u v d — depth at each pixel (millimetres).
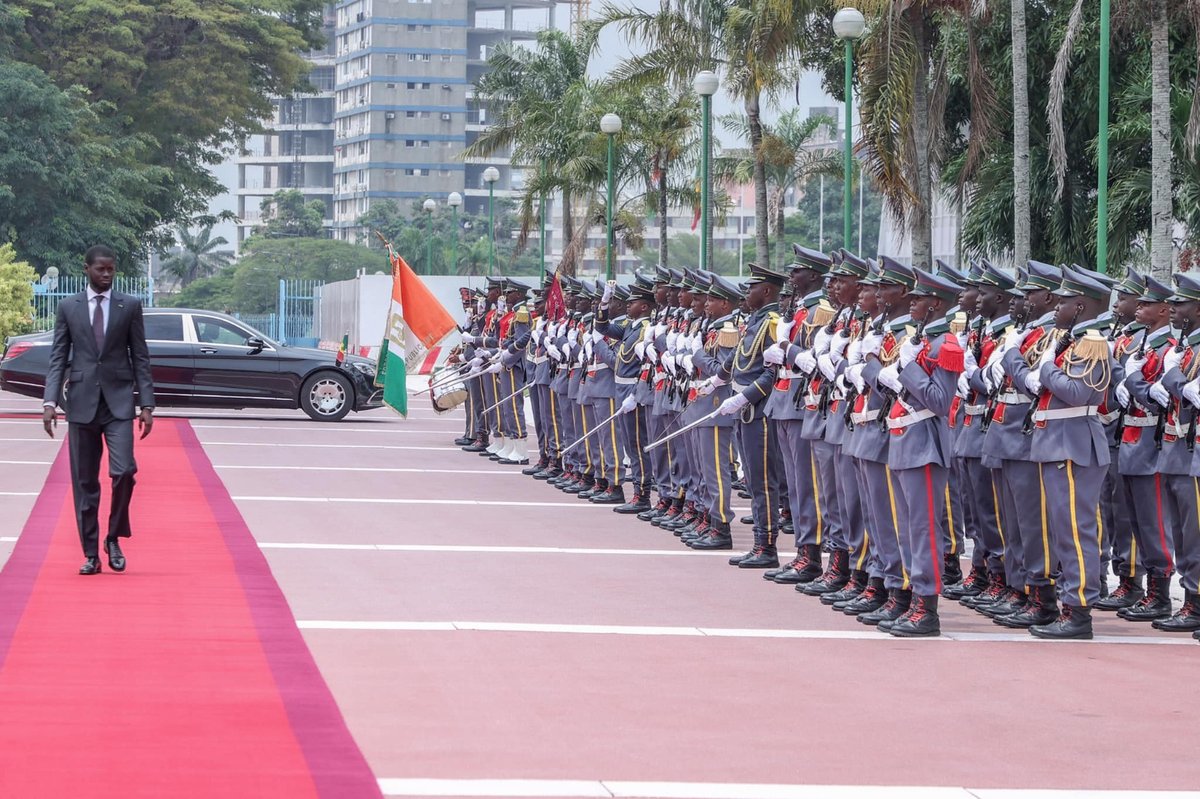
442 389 24734
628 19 35281
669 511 15836
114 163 62406
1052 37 28328
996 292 11516
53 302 52812
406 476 19953
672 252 118125
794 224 107312
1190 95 26453
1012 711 8297
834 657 9641
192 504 16219
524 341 21406
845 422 11156
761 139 34062
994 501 11711
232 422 28438
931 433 10484
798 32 30484
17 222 58281
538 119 43500
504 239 127438
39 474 18781
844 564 11820
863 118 26938
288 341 57531
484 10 173000
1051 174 29047
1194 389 10578
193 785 6500
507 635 9930
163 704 7816
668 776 6879
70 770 6668
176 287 141625
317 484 18656
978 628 10914
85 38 65000
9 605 10359
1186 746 7641
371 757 7004
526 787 6629
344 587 11523
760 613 11094
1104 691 8828
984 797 6715
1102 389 10359
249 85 70938
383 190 159875
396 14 159375
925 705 8383
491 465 21734
